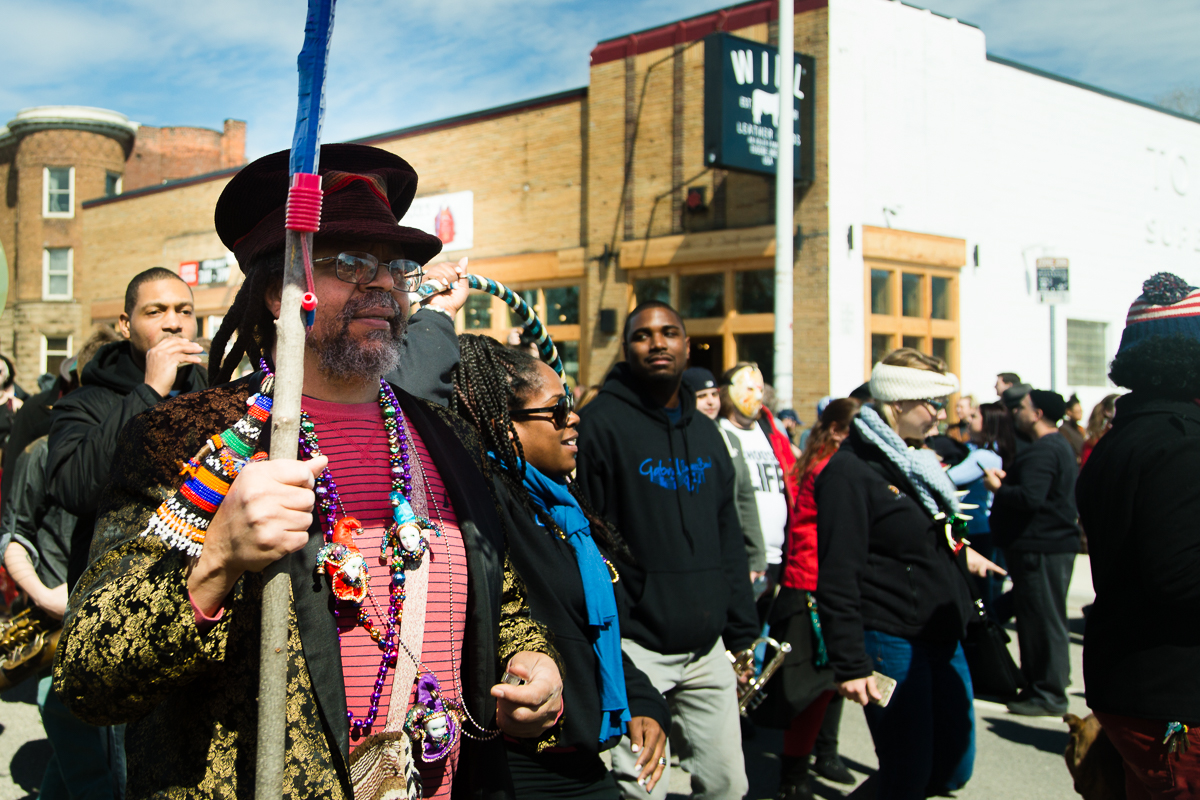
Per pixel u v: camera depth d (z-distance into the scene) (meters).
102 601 1.20
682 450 3.29
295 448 1.19
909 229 12.22
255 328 1.56
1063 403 5.69
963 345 12.94
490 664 1.57
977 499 6.84
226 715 1.28
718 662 3.23
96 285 23.48
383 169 1.67
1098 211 14.99
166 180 27.42
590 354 13.58
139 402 2.66
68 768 3.25
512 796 1.65
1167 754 2.22
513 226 14.67
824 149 11.38
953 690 3.28
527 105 14.42
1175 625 2.23
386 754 1.38
